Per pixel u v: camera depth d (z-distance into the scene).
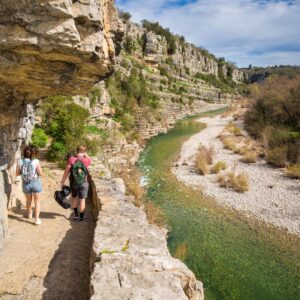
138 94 49.56
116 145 27.33
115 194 8.19
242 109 72.56
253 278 11.51
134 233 5.67
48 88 6.25
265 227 15.80
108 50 5.60
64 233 7.29
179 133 44.47
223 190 20.81
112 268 4.32
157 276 4.20
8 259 5.98
